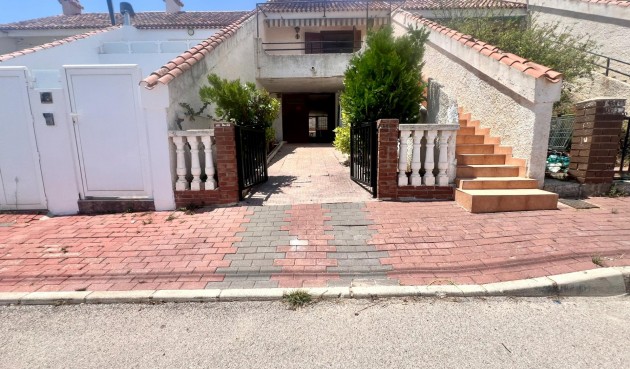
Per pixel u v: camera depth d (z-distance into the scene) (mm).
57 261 4098
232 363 2500
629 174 6316
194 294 3320
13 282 3635
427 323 2908
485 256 3936
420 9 13039
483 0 14023
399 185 5938
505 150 6418
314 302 3238
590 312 3047
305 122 16406
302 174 8234
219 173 5824
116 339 2799
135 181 5793
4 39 14836
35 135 5629
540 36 8742
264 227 4965
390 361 2482
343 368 2426
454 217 5109
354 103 6988
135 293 3350
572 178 6137
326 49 15305
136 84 5469
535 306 3131
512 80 6055
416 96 6812
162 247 4422
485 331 2795
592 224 4672
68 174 5734
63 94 5512
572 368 2385
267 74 12211
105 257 4184
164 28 13750
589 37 9891
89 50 10844
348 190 6609
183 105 6344
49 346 2734
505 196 5242
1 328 2975
